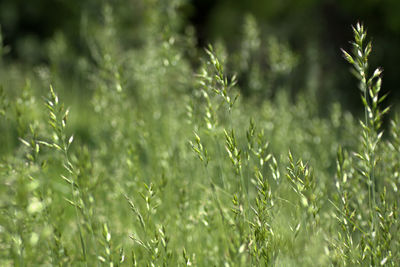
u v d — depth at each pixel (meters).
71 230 2.80
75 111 5.61
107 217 2.76
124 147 3.52
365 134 1.93
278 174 2.02
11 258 2.33
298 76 8.60
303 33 9.89
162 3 4.31
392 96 9.13
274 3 10.54
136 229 2.79
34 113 2.70
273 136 4.43
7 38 11.86
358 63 1.89
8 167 2.16
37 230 2.33
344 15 9.70
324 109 7.60
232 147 1.98
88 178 2.54
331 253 2.07
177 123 3.75
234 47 10.74
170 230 2.87
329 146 4.45
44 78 3.78
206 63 2.32
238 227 2.12
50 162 2.47
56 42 5.24
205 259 2.63
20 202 1.93
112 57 3.79
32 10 11.67
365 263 2.08
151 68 4.06
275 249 2.06
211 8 12.23
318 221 2.07
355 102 8.98
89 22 7.67
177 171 3.14
